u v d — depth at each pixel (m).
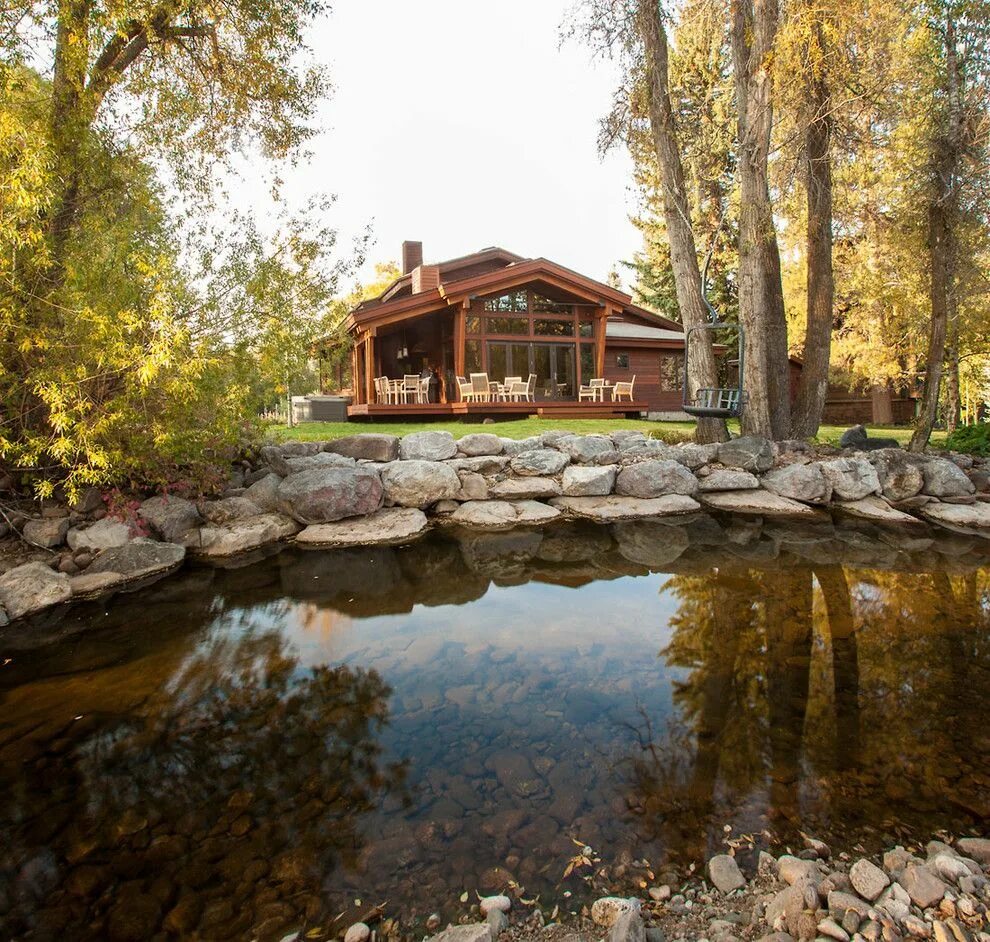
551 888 1.84
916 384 19.44
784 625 4.05
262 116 8.06
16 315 4.54
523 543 6.36
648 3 8.55
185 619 4.27
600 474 7.77
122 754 2.63
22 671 3.47
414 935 1.68
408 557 5.87
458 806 2.24
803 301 18.86
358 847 2.04
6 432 4.76
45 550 5.12
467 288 14.12
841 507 7.79
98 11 5.04
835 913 1.63
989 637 3.80
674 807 2.20
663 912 1.73
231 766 2.54
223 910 1.79
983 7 8.01
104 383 4.89
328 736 2.76
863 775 2.37
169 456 5.55
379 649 3.74
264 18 7.03
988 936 1.51
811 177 9.84
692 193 10.59
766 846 1.99
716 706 2.97
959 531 6.80
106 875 1.94
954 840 2.00
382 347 20.03
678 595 4.73
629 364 18.98
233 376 5.90
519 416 15.36
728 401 8.04
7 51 4.59
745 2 8.12
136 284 4.94
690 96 10.80
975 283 10.23
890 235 11.77
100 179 5.58
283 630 4.07
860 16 7.27
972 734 2.67
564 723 2.83
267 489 6.79
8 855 2.03
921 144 8.89
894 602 4.48
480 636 3.93
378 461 7.57
